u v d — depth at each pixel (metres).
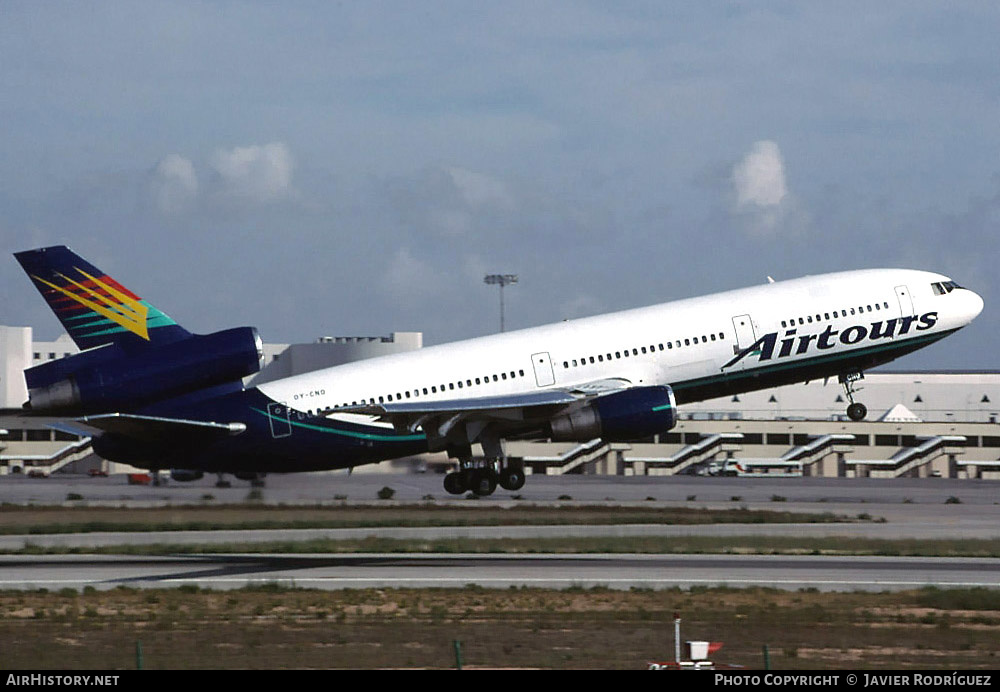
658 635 99.75
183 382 197.12
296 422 199.62
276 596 121.25
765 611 112.56
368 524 197.38
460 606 114.94
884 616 110.31
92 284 196.50
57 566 148.50
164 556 159.12
